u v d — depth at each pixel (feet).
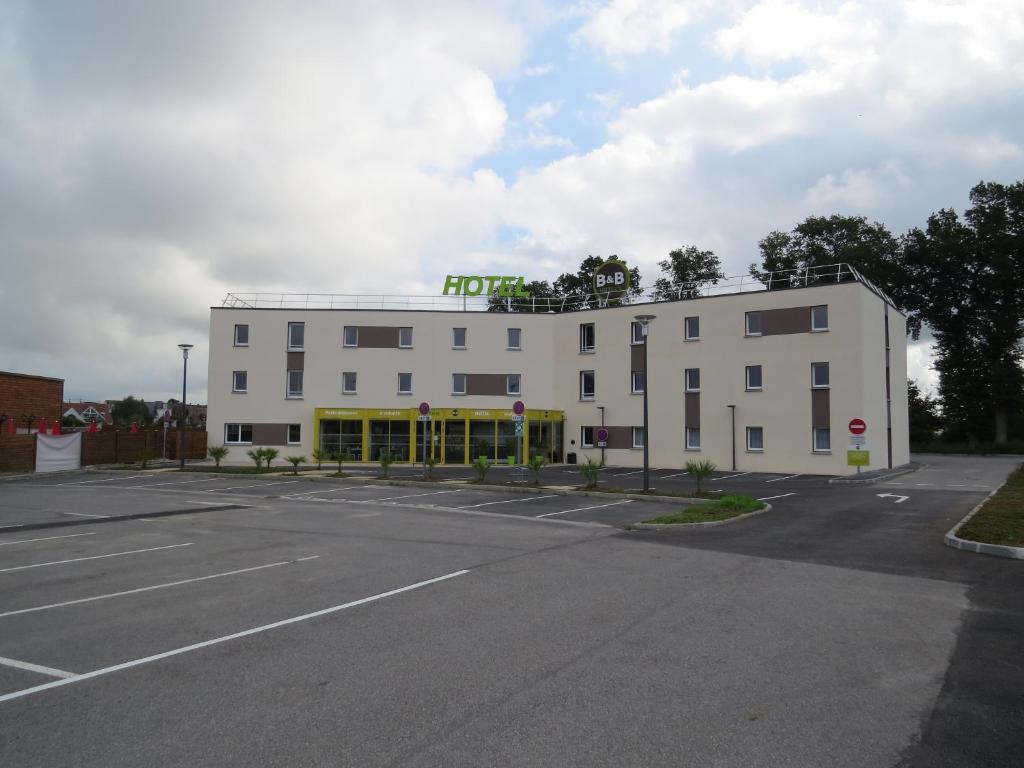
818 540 43.68
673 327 121.80
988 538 40.11
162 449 136.05
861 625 23.97
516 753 14.14
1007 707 16.58
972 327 193.67
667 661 20.06
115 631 23.61
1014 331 185.37
